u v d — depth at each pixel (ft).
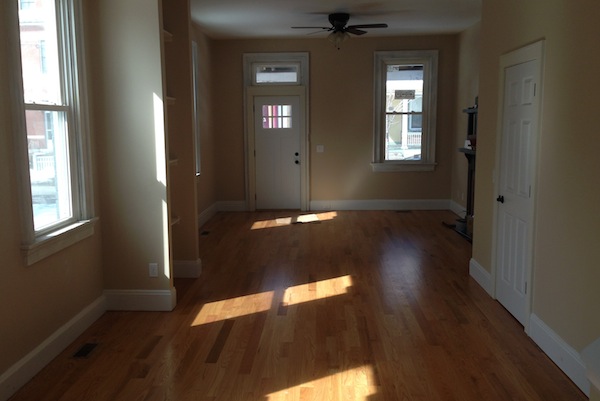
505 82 13.42
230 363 10.53
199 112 24.79
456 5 19.99
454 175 27.89
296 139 28.58
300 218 26.68
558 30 10.21
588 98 8.99
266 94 28.17
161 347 11.30
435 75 27.61
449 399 9.12
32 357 9.91
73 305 11.76
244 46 27.86
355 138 28.53
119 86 12.75
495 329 12.19
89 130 12.44
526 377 9.86
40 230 10.43
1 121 9.02
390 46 27.63
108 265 13.41
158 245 13.26
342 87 28.09
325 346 11.34
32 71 10.32
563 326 10.00
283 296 14.64
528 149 11.82
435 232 23.09
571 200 9.62
